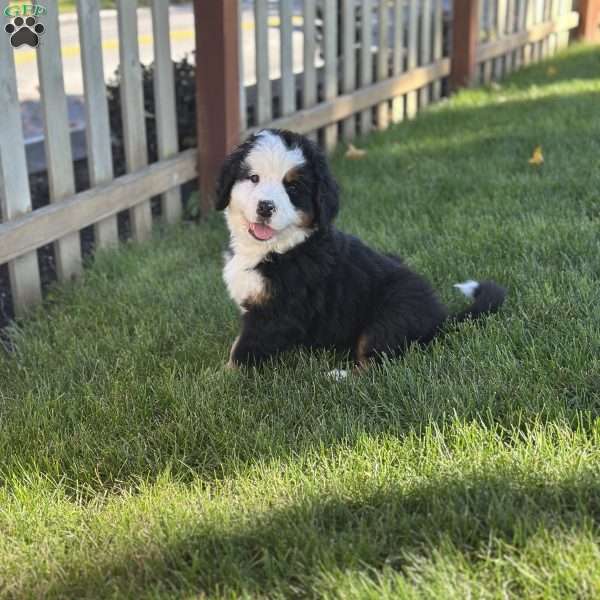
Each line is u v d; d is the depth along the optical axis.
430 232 2.29
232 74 2.54
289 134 1.76
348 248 1.83
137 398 1.69
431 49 3.72
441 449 1.50
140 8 6.52
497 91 3.75
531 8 4.38
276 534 1.37
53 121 2.13
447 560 1.29
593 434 1.51
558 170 2.66
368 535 1.35
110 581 1.33
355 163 2.90
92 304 2.06
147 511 1.44
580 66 4.24
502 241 2.19
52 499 1.48
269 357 1.79
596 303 1.88
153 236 2.43
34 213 2.10
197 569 1.33
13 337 1.98
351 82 3.20
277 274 1.75
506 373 1.67
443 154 2.94
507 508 1.35
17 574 1.36
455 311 1.95
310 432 1.59
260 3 2.69
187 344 1.88
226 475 1.52
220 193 1.79
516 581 1.28
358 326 1.81
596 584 1.24
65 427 1.64
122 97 2.35
